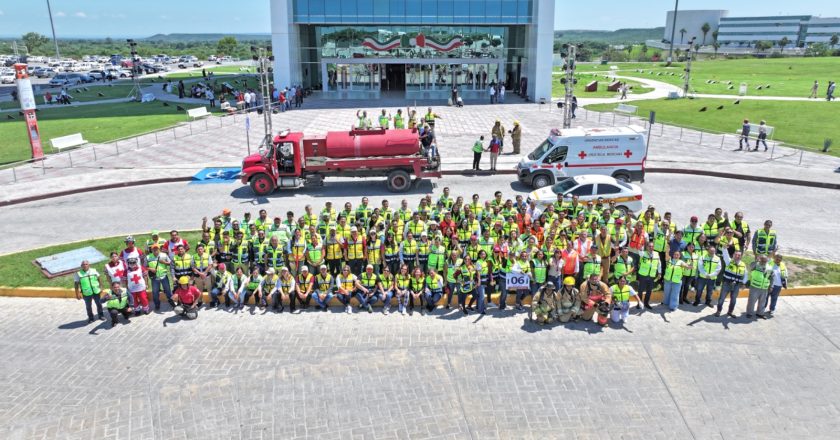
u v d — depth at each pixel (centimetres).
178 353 1127
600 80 7300
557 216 1527
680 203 2075
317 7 4872
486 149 2841
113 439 885
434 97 5144
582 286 1247
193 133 3506
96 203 2150
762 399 970
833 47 18200
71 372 1065
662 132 3428
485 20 4956
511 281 1272
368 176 2241
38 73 9131
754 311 1270
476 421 916
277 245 1384
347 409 949
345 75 5484
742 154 2859
